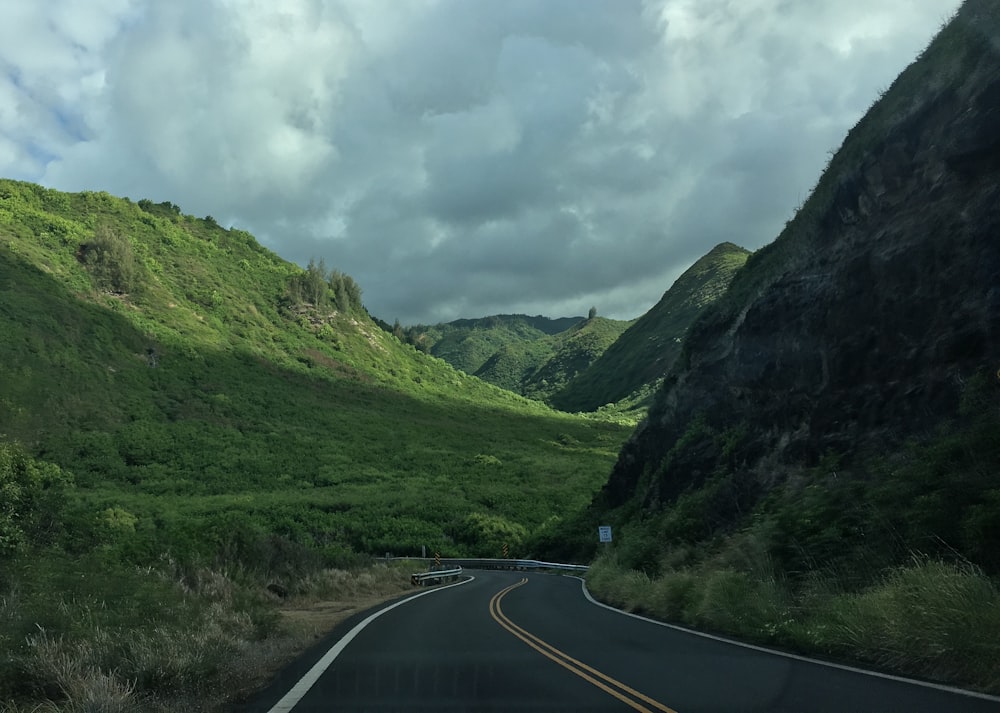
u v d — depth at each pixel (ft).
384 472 308.81
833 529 47.34
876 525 43.91
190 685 23.11
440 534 221.87
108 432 273.75
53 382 273.54
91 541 53.57
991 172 59.52
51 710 18.72
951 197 63.57
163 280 474.90
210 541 69.77
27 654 22.25
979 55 66.23
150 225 538.06
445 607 64.28
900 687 23.31
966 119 62.59
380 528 222.28
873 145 77.71
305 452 321.73
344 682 26.16
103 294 400.67
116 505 195.93
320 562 90.02
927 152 69.72
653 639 38.50
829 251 83.61
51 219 428.97
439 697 23.27
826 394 73.05
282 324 530.68
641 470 152.56
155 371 356.38
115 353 342.03
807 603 39.40
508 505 256.52
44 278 359.87
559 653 33.35
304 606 67.67
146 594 33.94
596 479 304.30
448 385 593.01
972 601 26.73
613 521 139.74
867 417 65.05
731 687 24.13
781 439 82.69
